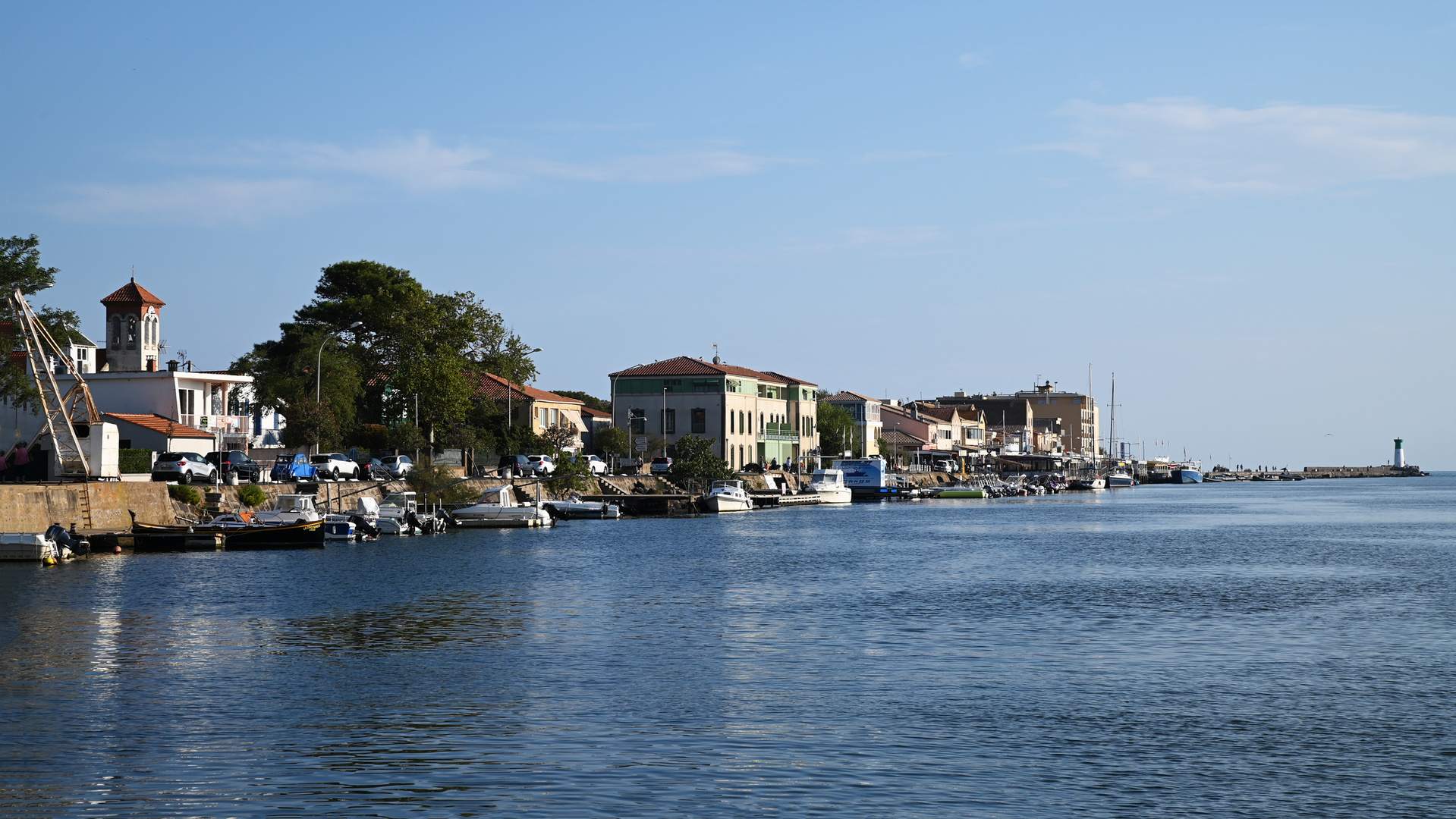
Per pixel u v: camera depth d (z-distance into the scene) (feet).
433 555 226.99
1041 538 300.40
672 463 457.27
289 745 80.64
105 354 402.93
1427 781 73.51
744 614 145.18
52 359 276.62
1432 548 269.23
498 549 245.24
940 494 602.03
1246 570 209.46
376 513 282.56
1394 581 190.49
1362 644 124.06
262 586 169.99
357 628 131.75
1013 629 133.39
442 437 372.79
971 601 159.63
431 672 106.32
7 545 198.39
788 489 514.27
